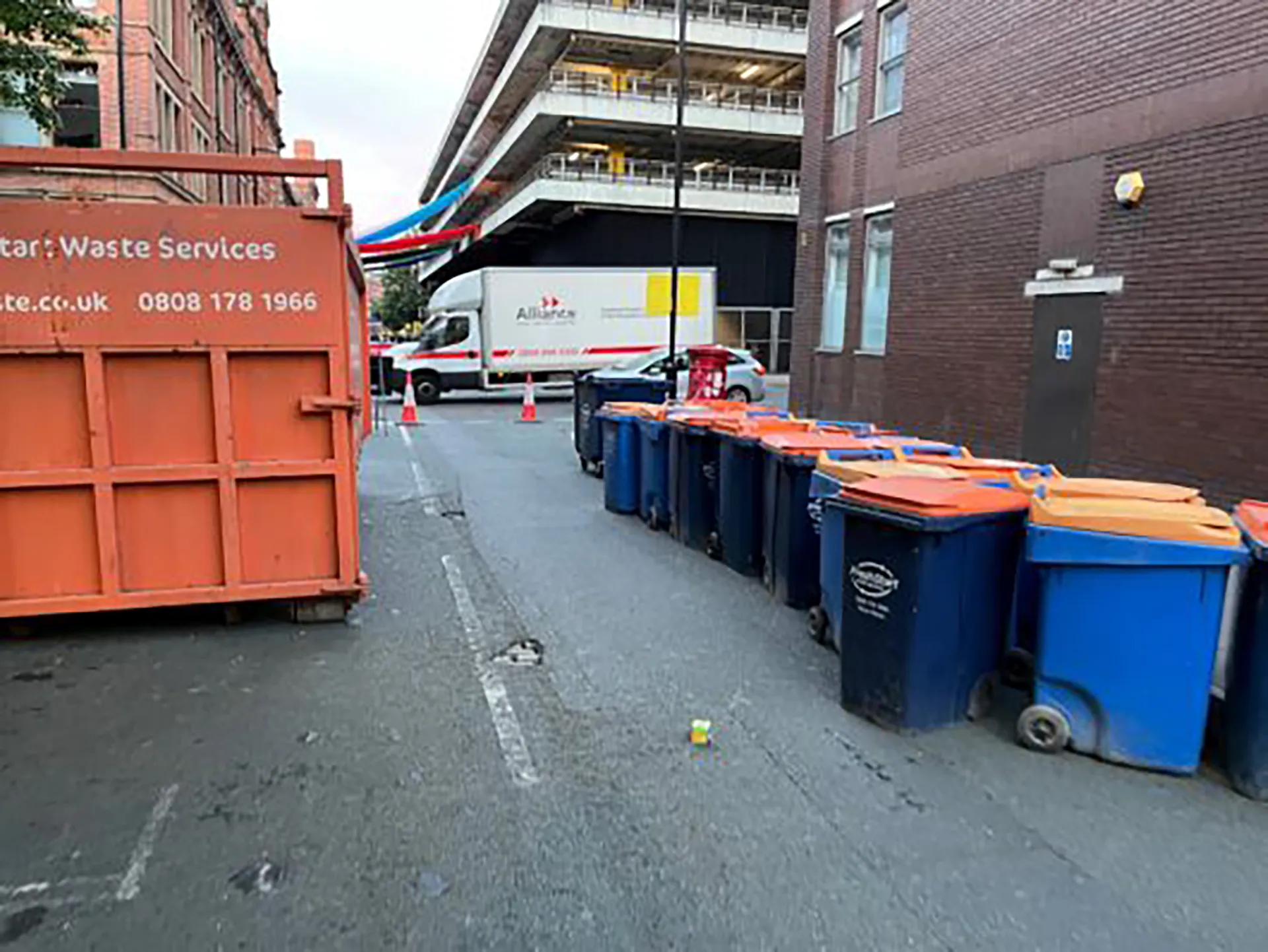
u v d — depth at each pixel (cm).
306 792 369
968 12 1261
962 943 279
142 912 290
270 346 534
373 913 291
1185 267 931
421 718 442
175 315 519
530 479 1183
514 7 3866
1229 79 879
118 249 508
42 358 508
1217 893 307
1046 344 1124
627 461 934
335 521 565
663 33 3681
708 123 3803
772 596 650
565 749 410
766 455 667
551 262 4362
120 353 514
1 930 280
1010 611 455
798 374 1872
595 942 278
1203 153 908
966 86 1266
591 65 4009
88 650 529
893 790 375
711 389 1499
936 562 417
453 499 1032
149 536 536
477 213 5662
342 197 534
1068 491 441
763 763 398
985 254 1239
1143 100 976
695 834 340
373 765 393
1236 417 878
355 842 332
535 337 2648
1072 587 398
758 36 3756
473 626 582
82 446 519
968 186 1268
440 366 2573
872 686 438
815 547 612
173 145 2588
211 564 549
